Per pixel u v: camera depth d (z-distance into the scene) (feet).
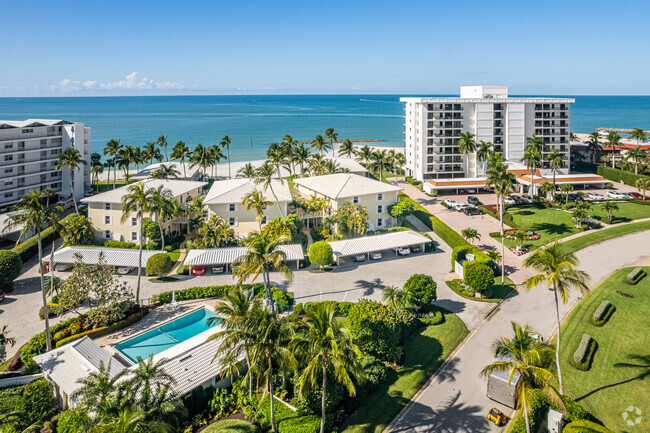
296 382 117.60
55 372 125.80
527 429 93.15
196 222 253.03
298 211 279.69
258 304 108.99
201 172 486.38
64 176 369.09
